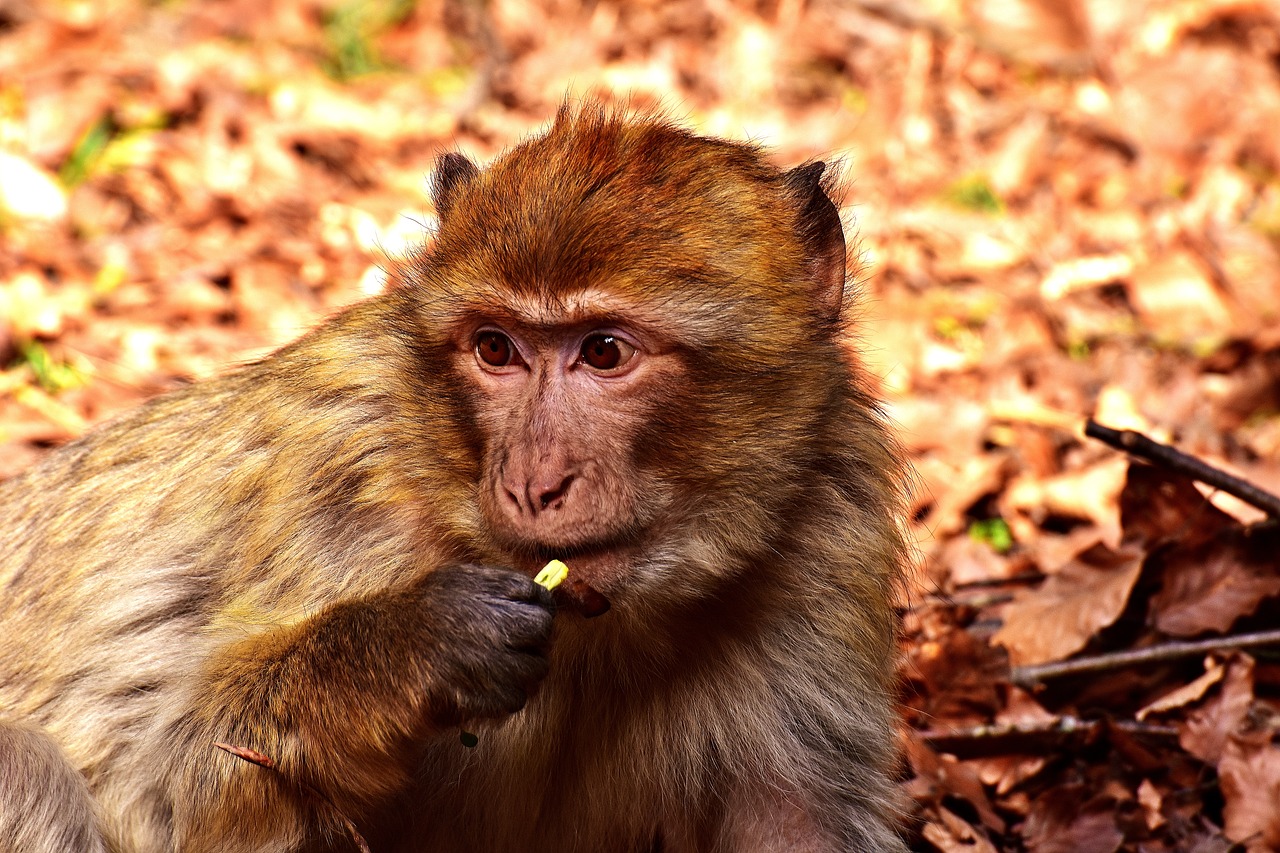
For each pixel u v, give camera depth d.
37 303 15.66
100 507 9.19
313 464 8.41
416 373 8.19
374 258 17.86
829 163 9.73
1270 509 11.16
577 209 7.70
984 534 14.11
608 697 8.77
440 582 7.62
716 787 9.14
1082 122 21.53
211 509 8.69
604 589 7.77
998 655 11.11
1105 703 11.23
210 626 8.48
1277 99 21.72
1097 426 11.34
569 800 8.95
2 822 8.26
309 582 8.37
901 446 9.39
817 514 8.77
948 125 21.75
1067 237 19.36
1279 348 15.74
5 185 17.50
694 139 8.48
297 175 19.34
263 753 7.79
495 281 7.74
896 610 9.49
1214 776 10.34
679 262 7.75
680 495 8.01
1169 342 17.06
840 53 23.02
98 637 8.72
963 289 18.31
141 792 8.43
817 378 8.40
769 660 8.89
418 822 8.98
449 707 7.48
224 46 21.53
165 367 15.60
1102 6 23.31
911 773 10.45
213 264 17.25
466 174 9.13
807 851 9.12
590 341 7.79
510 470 7.70
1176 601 11.48
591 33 23.30
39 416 14.43
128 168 18.59
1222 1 23.39
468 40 23.41
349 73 22.42
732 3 23.86
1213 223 19.25
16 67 19.97
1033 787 10.62
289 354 8.98
